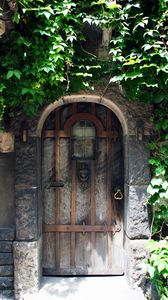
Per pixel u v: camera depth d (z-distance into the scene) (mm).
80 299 2486
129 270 2613
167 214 2562
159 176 2568
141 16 2229
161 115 2586
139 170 2613
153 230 2619
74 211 2953
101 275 2918
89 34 2361
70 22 2248
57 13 2102
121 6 2236
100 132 2963
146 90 2379
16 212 2611
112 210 2969
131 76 2193
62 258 2941
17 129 2611
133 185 2609
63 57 2205
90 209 2959
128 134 2629
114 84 2623
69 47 2223
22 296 2559
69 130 2947
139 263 2588
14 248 2592
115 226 2951
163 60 2201
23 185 2607
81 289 2650
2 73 2152
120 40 2207
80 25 2217
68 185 2969
